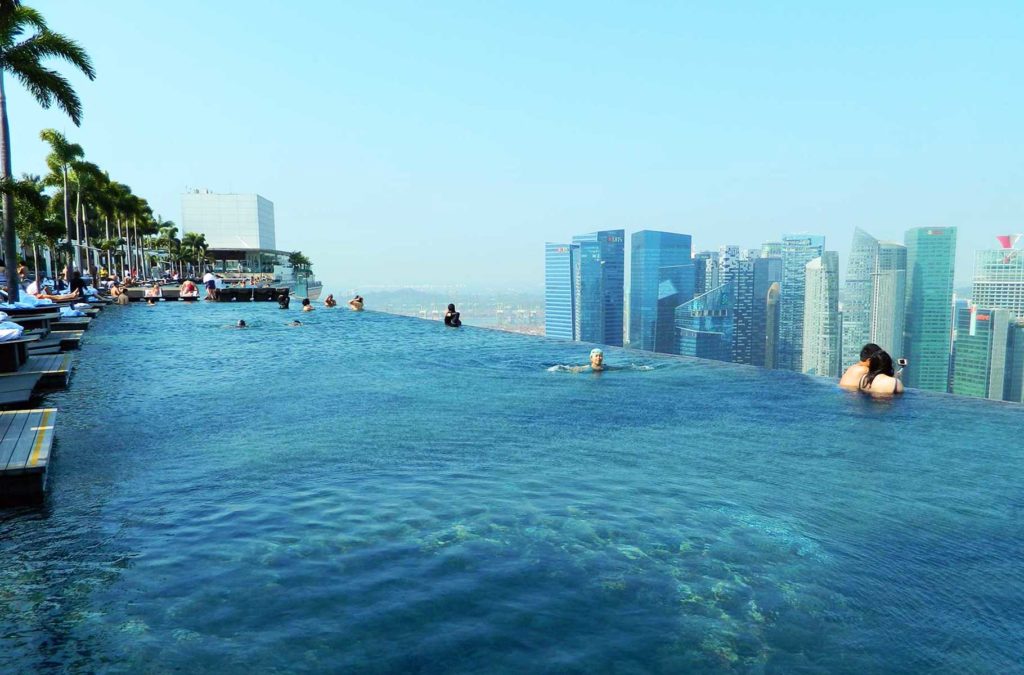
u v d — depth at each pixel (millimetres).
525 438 8469
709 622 3732
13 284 23688
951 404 11047
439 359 17922
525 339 24516
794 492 6191
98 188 72000
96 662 3270
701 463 7250
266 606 3893
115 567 4445
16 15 25953
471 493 6094
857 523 5363
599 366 15578
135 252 108500
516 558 4609
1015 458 7508
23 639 3490
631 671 3236
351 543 4875
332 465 7094
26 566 4457
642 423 9477
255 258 165625
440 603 3936
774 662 3326
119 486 6316
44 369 12891
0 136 26750
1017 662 3354
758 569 4449
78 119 29266
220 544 4852
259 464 7125
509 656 3361
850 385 12945
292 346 21438
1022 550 4832
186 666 3240
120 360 17391
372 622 3703
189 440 8297
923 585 4238
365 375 14703
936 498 6023
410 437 8492
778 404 11039
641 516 5480
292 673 3193
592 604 3939
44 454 6137
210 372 15125
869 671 3256
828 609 3898
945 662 3348
